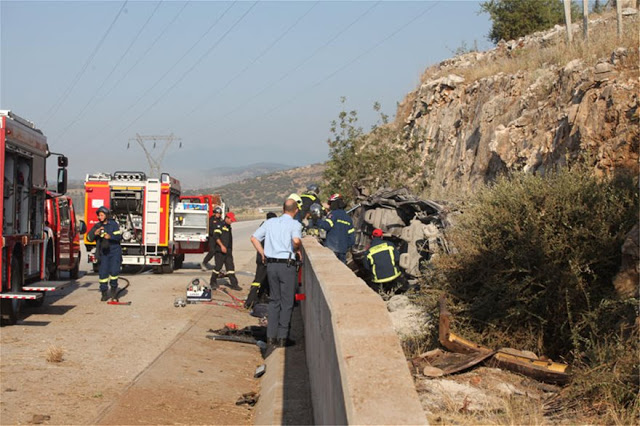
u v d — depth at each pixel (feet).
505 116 53.57
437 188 63.87
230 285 54.34
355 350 11.02
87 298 46.52
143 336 33.42
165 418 21.20
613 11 63.21
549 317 22.61
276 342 30.86
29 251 39.37
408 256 35.24
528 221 24.22
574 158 36.73
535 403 17.33
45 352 29.09
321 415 16.79
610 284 22.29
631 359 16.99
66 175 45.11
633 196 23.16
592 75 39.50
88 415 20.59
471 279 26.04
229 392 25.63
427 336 25.46
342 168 69.56
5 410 20.72
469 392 18.17
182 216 66.49
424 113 77.97
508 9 102.89
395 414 8.84
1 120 34.19
